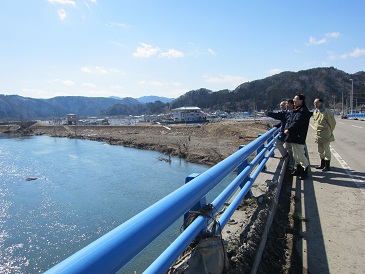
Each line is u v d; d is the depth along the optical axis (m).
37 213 20.00
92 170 33.84
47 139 84.88
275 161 7.12
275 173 5.94
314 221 4.36
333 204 4.96
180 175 29.00
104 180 28.33
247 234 3.25
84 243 15.16
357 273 3.06
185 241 1.75
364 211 4.60
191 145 45.31
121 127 89.88
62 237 15.98
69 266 0.89
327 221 4.33
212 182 2.15
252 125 57.19
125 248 1.09
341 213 4.58
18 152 54.38
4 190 26.30
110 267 1.00
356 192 5.50
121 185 25.92
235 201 3.07
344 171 7.13
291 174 6.87
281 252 3.56
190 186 1.84
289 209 4.89
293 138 6.47
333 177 6.61
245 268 2.72
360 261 3.27
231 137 49.91
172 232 10.84
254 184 5.05
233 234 3.17
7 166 38.59
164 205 1.49
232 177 20.03
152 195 22.36
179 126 72.94
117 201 21.42
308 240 3.82
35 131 113.38
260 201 4.25
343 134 17.00
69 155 47.59
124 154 46.09
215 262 2.07
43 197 23.77
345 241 3.72
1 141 81.81
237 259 2.71
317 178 6.59
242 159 3.26
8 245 15.29
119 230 1.16
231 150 38.50
